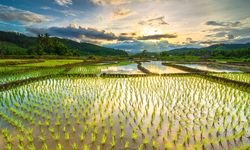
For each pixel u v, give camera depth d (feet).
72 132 26.27
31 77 69.00
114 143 22.74
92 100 41.83
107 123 29.43
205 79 70.64
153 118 31.32
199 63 165.89
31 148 21.33
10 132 26.35
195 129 27.43
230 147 22.74
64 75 76.33
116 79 70.64
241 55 279.90
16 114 32.60
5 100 39.60
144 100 42.39
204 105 38.86
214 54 304.71
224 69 116.67
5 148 22.63
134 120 30.73
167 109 36.19
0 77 69.82
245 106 38.01
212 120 30.78
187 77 75.77
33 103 38.99
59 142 23.63
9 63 114.52
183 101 41.68
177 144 23.35
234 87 55.67
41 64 118.52
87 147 22.53
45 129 27.14
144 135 25.66
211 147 22.67
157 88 54.95
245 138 24.82
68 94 47.09
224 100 41.22
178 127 28.14
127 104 39.32
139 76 78.33
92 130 26.99
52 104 37.14
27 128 27.45
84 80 67.82
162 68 127.65
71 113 33.37
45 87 55.06
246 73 83.61
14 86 54.60
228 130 27.09
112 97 44.57
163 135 25.66
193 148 22.48
